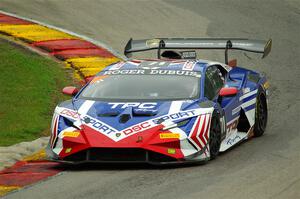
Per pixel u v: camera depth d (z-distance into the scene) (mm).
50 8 87062
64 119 37188
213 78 41594
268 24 85500
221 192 30203
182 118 36281
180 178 33188
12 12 83688
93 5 89625
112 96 39062
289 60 72500
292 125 48500
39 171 36094
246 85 44438
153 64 42219
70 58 67562
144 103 37844
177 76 40312
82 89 40500
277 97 59125
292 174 33312
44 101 54938
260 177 32906
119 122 36219
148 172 34812
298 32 82875
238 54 74312
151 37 78750
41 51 69500
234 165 35906
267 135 45375
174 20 85438
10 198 30562
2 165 37406
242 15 88688
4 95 56625
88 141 35469
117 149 35250
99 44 74062
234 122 42062
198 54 74062
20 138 45062
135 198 29703
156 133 35500
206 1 94000
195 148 35844
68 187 32312
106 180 33438
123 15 86250
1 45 70250
